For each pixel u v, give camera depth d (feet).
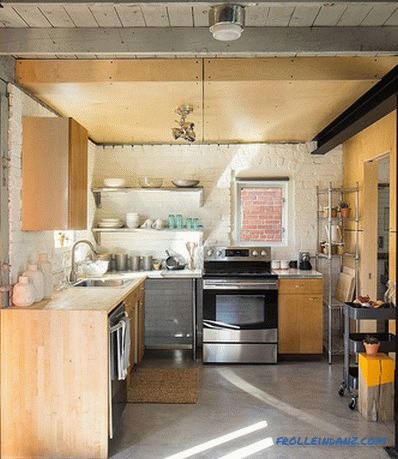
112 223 17.79
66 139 10.93
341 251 17.58
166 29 9.04
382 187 21.15
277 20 8.74
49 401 9.77
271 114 13.96
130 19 8.71
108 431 9.73
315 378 14.51
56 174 10.91
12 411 9.82
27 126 10.95
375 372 11.35
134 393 13.15
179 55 10.44
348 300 16.81
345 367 12.98
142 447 10.02
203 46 9.03
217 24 7.34
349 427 10.98
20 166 10.86
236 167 18.58
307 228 18.61
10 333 9.81
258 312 16.12
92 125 15.48
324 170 18.60
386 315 12.28
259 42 9.02
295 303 16.31
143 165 18.61
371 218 16.28
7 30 9.13
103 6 8.09
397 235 10.23
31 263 11.48
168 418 11.49
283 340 16.33
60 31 9.10
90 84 10.89
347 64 10.52
